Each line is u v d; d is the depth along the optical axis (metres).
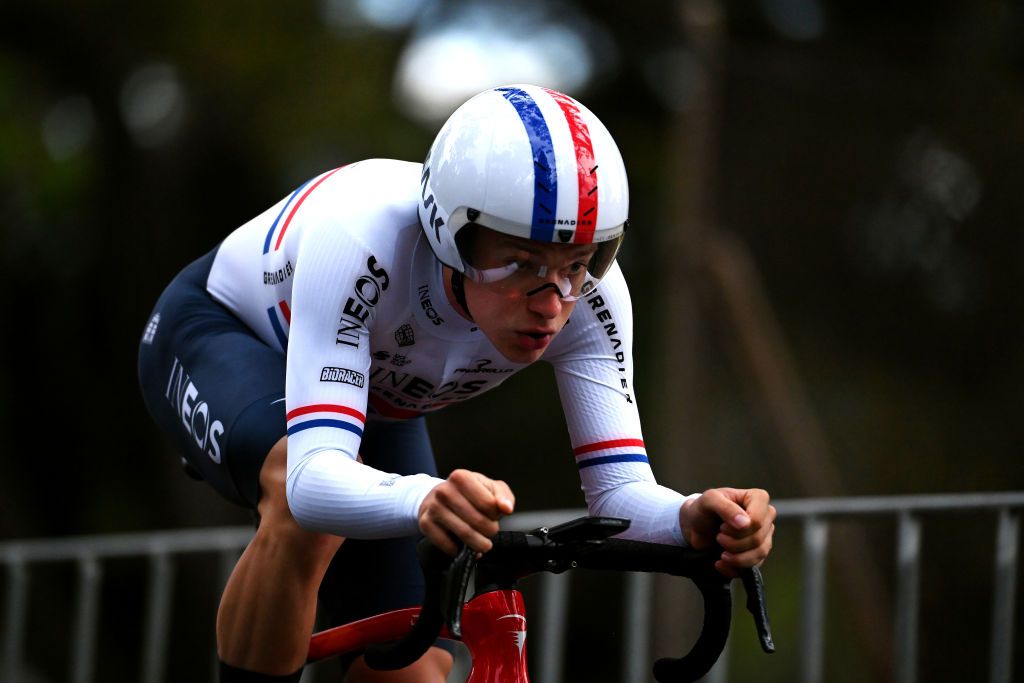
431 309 7.56
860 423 16.12
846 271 16.78
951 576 15.55
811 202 16.83
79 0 33.94
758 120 16.91
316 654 7.38
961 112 17.12
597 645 30.55
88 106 36.53
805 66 17.05
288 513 7.18
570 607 29.98
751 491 6.84
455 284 7.29
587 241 6.73
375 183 7.72
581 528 6.06
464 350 7.82
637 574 12.30
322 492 6.60
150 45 34.31
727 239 16.61
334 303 7.21
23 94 35.00
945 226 16.94
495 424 33.47
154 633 14.39
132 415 38.28
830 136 17.03
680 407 16.33
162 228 37.19
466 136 6.89
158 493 37.44
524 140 6.71
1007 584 10.25
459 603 5.79
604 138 6.89
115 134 36.34
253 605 7.24
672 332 16.59
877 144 17.09
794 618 21.03
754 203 16.73
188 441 8.27
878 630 14.41
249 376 7.93
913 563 10.68
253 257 8.52
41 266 37.59
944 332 16.78
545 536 6.22
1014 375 16.39
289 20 34.12
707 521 6.90
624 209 6.89
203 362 8.28
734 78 16.94
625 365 8.03
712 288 16.45
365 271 7.31
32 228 36.41
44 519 38.47
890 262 16.88
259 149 35.72
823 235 16.78
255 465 7.43
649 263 31.59
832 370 16.34
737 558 6.62
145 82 35.91
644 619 12.24
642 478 7.77
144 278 37.38
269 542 7.22
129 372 38.00
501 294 6.91
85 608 14.93
